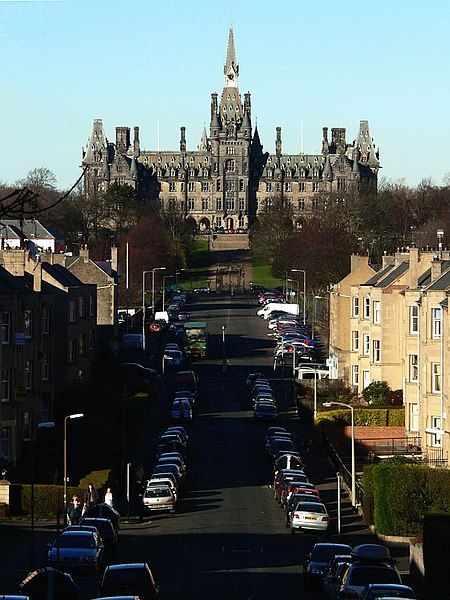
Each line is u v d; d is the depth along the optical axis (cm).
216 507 19888
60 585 12206
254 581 14412
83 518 16288
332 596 12888
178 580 14425
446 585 13838
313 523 17662
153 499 19112
